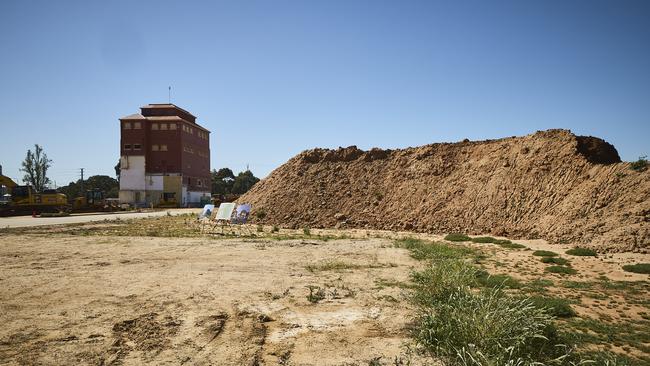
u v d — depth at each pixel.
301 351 6.34
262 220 31.59
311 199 32.69
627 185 19.72
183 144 69.44
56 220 36.16
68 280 11.01
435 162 31.75
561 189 22.80
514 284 10.38
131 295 9.48
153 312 8.21
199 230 25.44
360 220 28.55
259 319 7.84
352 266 13.10
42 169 76.56
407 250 16.56
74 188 106.38
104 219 37.03
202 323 7.59
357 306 8.63
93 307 8.53
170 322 7.62
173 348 6.43
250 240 20.05
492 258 14.52
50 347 6.41
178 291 9.86
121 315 8.02
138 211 55.62
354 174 34.72
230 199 68.44
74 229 26.33
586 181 22.03
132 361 5.94
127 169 68.00
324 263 13.63
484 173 27.81
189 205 69.56
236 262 13.87
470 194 26.69
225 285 10.49
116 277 11.41
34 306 8.60
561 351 6.11
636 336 6.93
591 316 8.05
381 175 33.47
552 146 25.92
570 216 20.27
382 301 8.99
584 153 24.80
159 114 71.44
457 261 10.84
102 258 14.66
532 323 6.24
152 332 7.12
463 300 6.95
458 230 23.91
